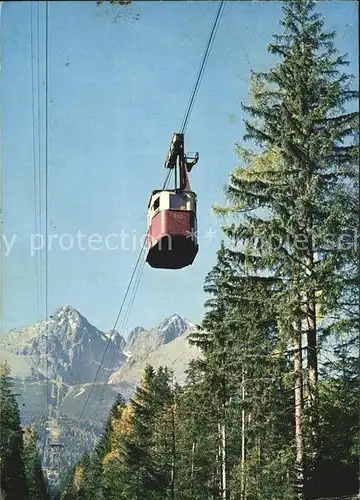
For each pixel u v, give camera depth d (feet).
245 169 95.04
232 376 132.87
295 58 95.20
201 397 158.92
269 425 116.67
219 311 137.90
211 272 139.13
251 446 147.13
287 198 90.43
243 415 130.52
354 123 91.86
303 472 87.10
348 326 85.35
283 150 91.91
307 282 86.63
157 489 216.95
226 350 131.44
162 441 223.51
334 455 87.66
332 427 88.22
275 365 93.61
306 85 94.79
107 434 361.71
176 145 69.26
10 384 228.84
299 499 86.17
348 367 87.97
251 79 94.84
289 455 89.71
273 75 94.99
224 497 152.97
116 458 262.06
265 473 93.15
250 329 99.45
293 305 87.86
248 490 116.16
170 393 231.30
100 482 319.88
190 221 68.44
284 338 89.04
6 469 226.17
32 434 322.96
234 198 92.43
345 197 88.12
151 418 230.27
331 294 85.76
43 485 356.38
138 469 222.89
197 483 193.77
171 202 68.69
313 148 91.35
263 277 92.84
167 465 219.41
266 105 95.04
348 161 90.33
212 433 178.19
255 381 98.94
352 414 87.76
